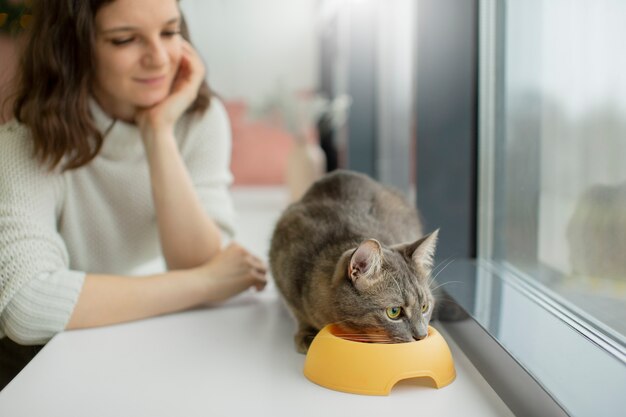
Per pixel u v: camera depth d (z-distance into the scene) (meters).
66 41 1.43
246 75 5.83
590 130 1.20
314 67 5.80
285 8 5.70
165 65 1.49
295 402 0.99
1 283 1.31
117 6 1.38
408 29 2.64
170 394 1.03
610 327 1.11
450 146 1.87
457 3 1.80
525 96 1.52
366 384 1.02
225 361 1.18
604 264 1.14
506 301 1.32
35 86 1.45
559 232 1.34
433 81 1.88
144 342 1.29
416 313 1.21
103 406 0.99
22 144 1.46
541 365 0.92
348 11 3.44
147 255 1.80
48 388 1.06
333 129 4.28
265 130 5.94
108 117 1.60
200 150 1.81
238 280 1.52
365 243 1.17
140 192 1.69
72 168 1.51
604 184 1.14
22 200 1.41
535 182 1.47
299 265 1.40
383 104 3.31
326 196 1.66
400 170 2.91
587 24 1.21
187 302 1.46
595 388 0.85
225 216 1.83
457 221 1.86
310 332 1.30
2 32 2.68
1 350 1.51
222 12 5.70
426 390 1.04
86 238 1.68
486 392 1.04
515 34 1.58
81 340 1.30
